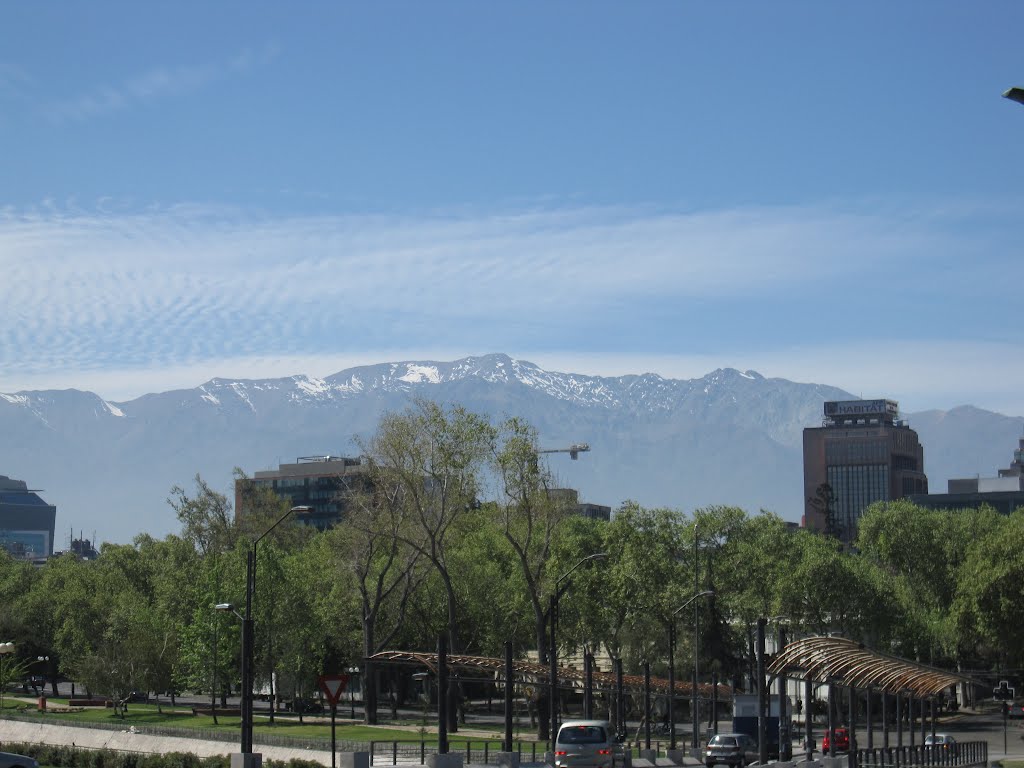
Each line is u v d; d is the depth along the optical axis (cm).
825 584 11175
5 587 15450
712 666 11400
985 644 11988
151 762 6384
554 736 6706
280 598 10812
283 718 10975
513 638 11650
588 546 12019
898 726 7512
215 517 13925
